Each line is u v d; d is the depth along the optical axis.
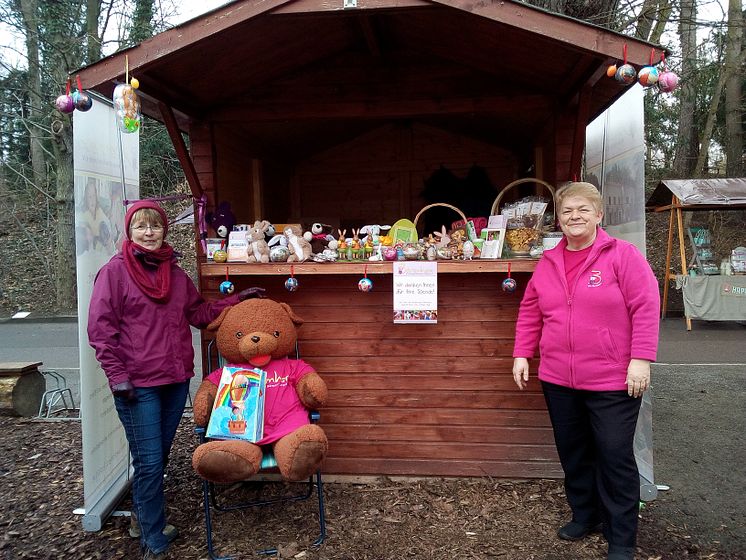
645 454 3.12
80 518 3.07
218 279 3.43
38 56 11.15
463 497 3.13
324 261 3.06
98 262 2.98
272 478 3.39
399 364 3.32
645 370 2.27
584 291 2.40
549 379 2.55
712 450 3.89
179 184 15.04
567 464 2.67
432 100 3.61
